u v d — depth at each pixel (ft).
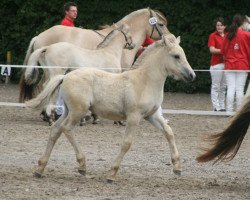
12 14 86.22
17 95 75.97
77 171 37.35
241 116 33.45
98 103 34.99
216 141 33.91
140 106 34.47
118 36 54.80
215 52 61.26
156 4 83.76
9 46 86.84
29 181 34.30
